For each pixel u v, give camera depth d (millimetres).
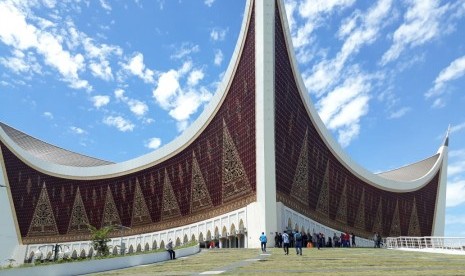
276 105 23703
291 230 22141
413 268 9320
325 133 29266
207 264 12117
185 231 27609
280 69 24766
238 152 24250
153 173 30922
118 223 32375
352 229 31375
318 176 27828
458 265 9945
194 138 28250
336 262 11266
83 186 34656
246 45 25031
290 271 9031
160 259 15969
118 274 10820
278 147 23297
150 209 30656
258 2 24297
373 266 9992
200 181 27188
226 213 24391
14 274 11117
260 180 22000
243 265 10969
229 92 25844
